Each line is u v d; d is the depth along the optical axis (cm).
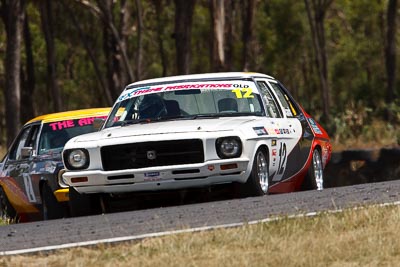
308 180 4647
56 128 4981
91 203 4066
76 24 13950
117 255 2766
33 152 4897
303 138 4594
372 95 17012
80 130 4984
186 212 3516
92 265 2677
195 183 3853
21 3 10788
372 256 2606
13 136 10631
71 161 3931
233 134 3856
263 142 4031
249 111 4225
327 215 3106
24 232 3384
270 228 2955
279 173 4288
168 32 17762
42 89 19475
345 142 10794
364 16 18038
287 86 19712
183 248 2756
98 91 19050
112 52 13662
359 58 18338
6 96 10706
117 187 3884
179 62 11450
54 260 2761
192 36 17988
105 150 3888
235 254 2678
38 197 4747
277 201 3662
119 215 3634
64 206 4612
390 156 8188
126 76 13325
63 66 18662
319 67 14175
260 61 17875
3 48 16600
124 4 13738
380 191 3809
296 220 3033
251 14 13338
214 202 3794
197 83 4344
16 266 2716
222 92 4291
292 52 17950
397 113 12262
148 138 3850
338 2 18412
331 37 19475
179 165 3822
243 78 4362
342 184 8425
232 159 3834
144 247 2823
